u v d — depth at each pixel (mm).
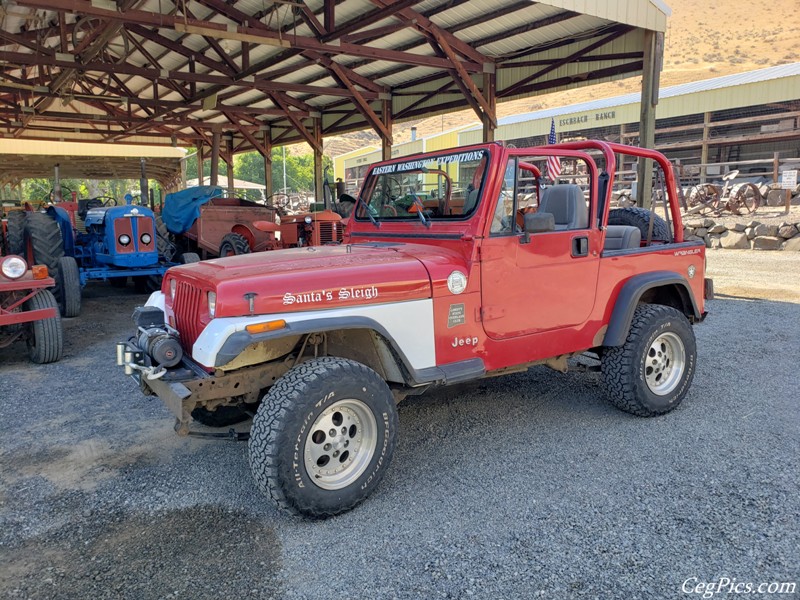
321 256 3592
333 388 2973
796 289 9602
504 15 10703
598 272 4105
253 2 10930
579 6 8320
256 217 10648
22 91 14500
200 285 3207
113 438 4223
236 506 3270
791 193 17172
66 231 9445
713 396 4820
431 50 13062
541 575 2602
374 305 3225
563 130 27938
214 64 13219
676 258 4617
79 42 11906
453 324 3492
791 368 5527
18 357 6418
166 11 11266
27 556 2820
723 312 8016
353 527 3020
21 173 26438
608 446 3916
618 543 2820
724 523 2963
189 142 23766
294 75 15461
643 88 9734
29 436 4266
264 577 2635
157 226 10094
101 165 24281
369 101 16781
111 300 10141
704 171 20938
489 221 3561
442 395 5004
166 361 3119
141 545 2902
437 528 2992
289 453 2869
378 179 4418
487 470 3621
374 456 3156
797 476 3434
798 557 2682
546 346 3936
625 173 21359
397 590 2527
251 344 3109
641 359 4199
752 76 22734
